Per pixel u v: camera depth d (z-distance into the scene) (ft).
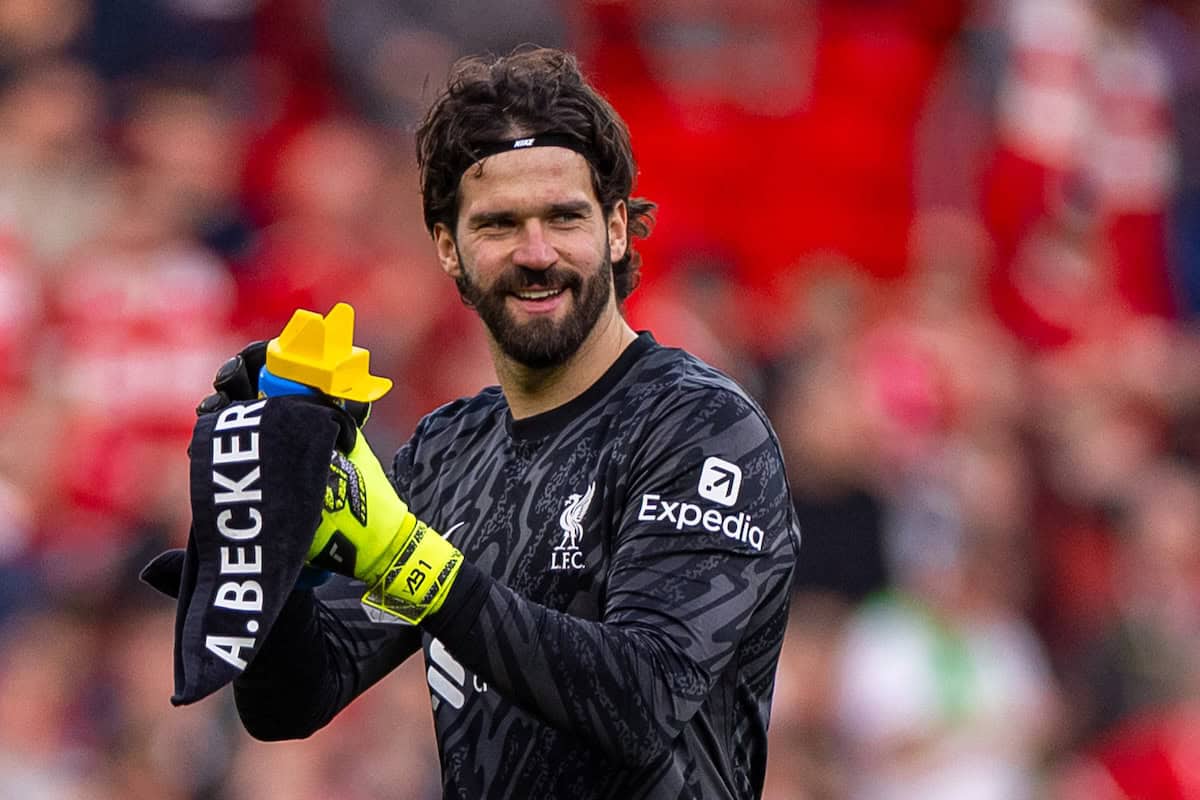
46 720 92.07
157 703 92.22
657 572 38.91
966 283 138.21
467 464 43.09
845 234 134.31
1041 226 143.74
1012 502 118.83
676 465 39.73
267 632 35.86
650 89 132.46
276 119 129.08
